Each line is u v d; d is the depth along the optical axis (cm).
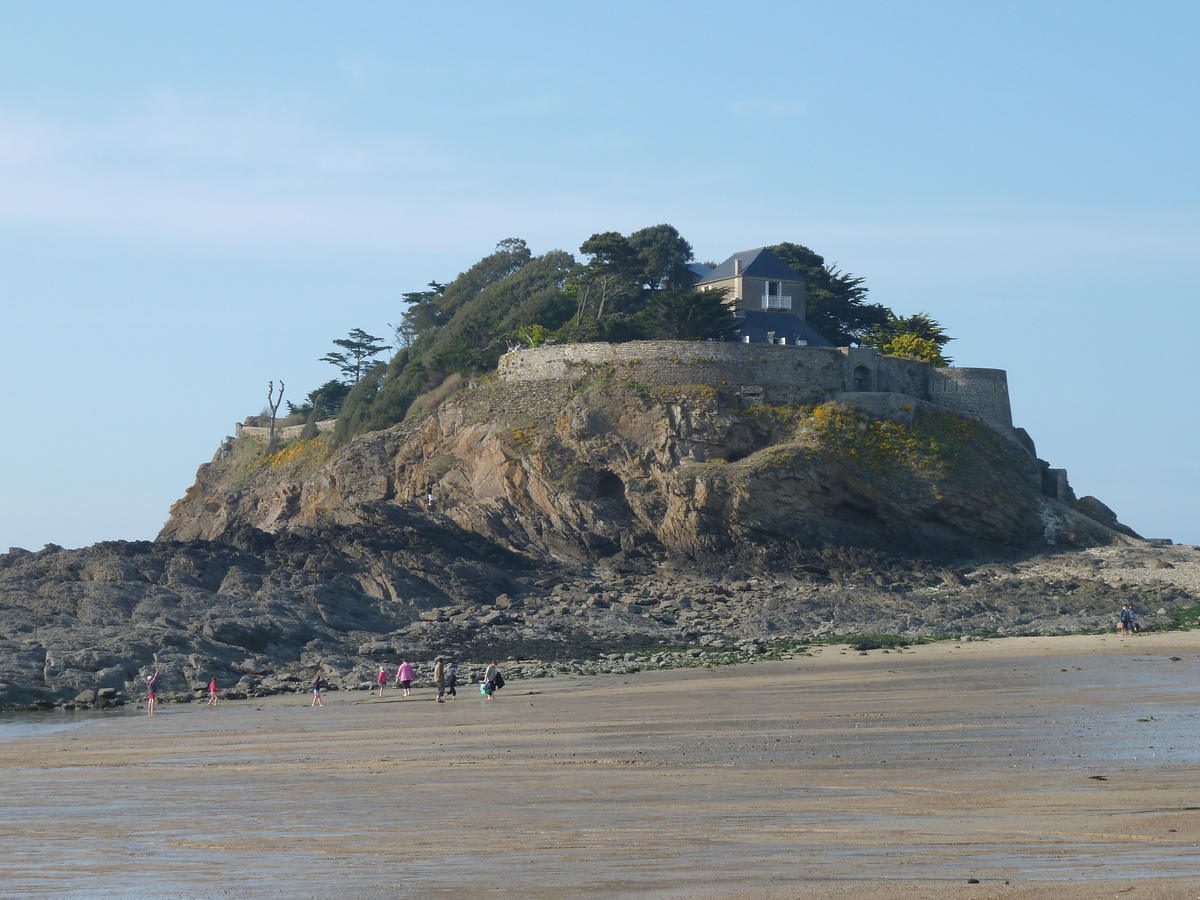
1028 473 10812
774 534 9525
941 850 1611
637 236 14888
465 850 1758
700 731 3325
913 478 9988
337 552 8788
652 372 10675
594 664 6319
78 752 3591
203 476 14538
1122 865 1476
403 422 12181
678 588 8869
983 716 3344
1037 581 8831
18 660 5916
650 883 1473
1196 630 6800
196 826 2081
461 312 14938
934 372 11519
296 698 5472
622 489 10331
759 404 10538
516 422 10794
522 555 9800
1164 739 2698
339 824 2048
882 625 7631
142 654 6166
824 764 2545
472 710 4466
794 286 13450
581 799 2220
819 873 1494
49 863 1764
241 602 7488
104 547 8325
